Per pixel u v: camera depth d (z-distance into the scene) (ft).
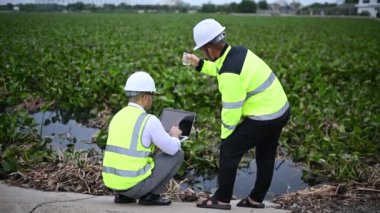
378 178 18.17
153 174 13.80
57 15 172.65
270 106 13.44
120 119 13.65
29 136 22.44
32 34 76.54
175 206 14.23
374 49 62.23
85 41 66.69
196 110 27.30
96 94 30.01
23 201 14.10
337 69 39.99
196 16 206.08
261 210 14.56
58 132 25.91
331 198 16.42
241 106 13.14
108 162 13.61
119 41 68.08
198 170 20.49
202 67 15.16
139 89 13.44
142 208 13.74
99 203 14.19
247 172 20.85
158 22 142.82
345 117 26.05
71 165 18.38
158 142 13.44
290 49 62.59
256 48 62.85
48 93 30.58
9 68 35.32
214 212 13.82
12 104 29.76
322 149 21.31
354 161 19.26
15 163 17.79
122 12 258.37
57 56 43.19
